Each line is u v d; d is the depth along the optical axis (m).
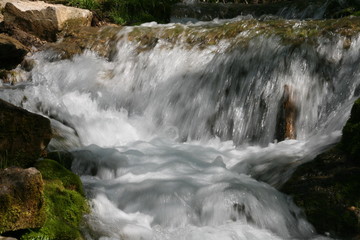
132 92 6.98
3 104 4.03
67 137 5.46
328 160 4.43
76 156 4.77
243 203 3.96
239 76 6.29
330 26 6.41
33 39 8.22
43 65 7.54
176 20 10.90
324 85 5.86
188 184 4.30
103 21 9.45
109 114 6.66
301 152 5.02
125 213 3.96
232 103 6.16
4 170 3.28
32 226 3.19
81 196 3.86
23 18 8.37
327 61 6.01
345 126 4.54
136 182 4.41
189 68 6.75
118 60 7.45
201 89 6.46
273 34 6.53
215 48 6.85
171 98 6.61
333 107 5.71
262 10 10.58
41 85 6.61
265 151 5.28
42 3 9.16
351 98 5.59
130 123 6.44
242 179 4.51
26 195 3.15
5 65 7.49
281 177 4.57
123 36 7.71
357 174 4.20
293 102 5.77
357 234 3.86
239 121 6.02
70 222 3.57
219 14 11.02
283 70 6.02
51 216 3.48
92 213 3.79
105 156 4.88
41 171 3.92
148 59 7.16
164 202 4.03
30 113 4.14
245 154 5.45
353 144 4.38
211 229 3.77
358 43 6.00
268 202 4.07
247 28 6.90
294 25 6.65
